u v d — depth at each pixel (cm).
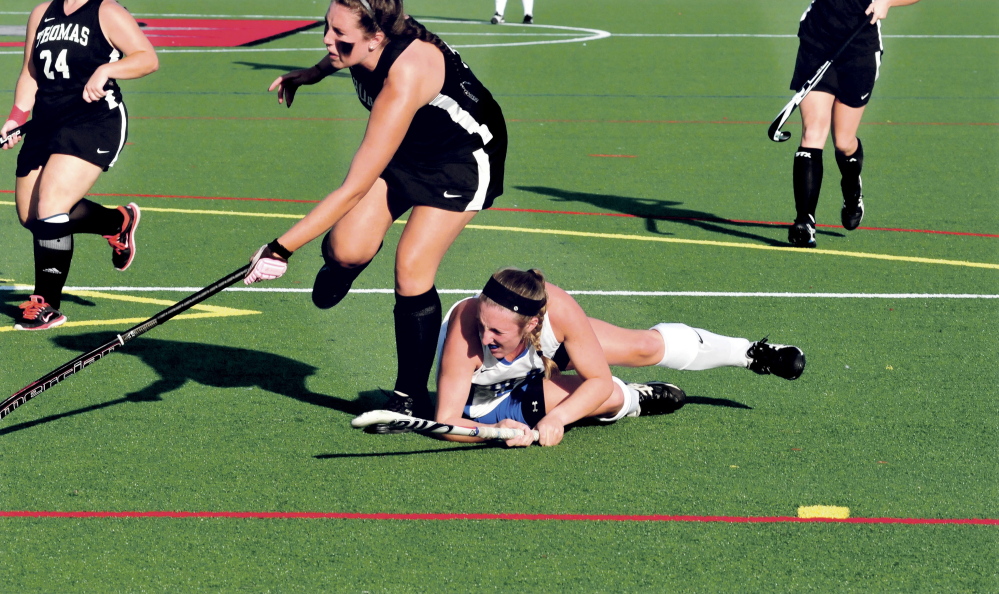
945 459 1630
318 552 1353
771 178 3656
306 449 1642
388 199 1681
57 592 1263
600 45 6956
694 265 2662
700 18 8588
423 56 1502
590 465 1595
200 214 3100
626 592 1275
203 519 1430
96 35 2125
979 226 3041
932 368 1997
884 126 4519
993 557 1362
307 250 2784
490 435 1526
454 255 2733
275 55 6375
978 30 7750
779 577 1310
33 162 2183
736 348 1803
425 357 1688
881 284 2511
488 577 1302
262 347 2091
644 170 3753
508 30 7712
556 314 1581
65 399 1820
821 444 1678
